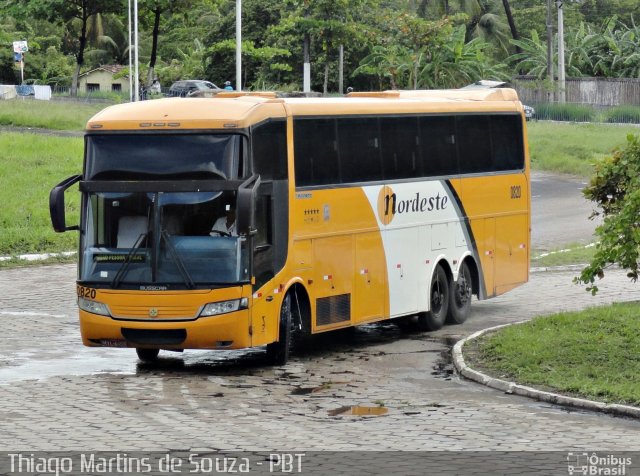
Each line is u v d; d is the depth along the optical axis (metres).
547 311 25.83
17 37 118.62
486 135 25.73
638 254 20.41
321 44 90.00
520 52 113.50
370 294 21.98
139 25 110.88
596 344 18.92
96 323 18.58
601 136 66.62
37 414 15.18
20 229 37.06
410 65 83.31
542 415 15.32
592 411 15.60
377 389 17.27
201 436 13.88
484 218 25.56
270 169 19.33
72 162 47.00
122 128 18.78
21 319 24.45
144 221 18.52
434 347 21.62
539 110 84.00
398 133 22.91
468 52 85.50
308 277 20.23
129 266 18.48
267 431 14.21
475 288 25.50
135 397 16.45
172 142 18.69
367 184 21.88
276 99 20.11
